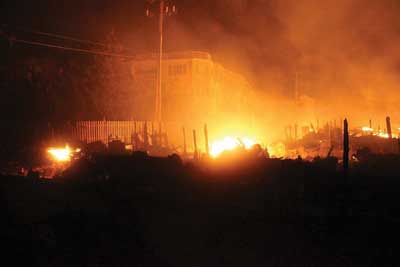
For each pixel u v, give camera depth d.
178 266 11.36
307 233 13.67
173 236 13.45
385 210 16.02
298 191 18.61
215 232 13.77
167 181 20.72
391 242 12.89
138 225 14.22
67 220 13.97
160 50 42.62
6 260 11.11
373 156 27.38
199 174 22.06
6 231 12.50
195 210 16.19
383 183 20.47
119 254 12.02
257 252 12.26
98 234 13.17
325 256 11.95
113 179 20.69
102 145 31.80
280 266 11.32
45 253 11.69
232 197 18.20
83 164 23.19
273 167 23.23
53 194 17.52
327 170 22.69
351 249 12.40
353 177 21.25
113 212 15.30
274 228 14.14
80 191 18.69
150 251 12.30
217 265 11.41
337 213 15.38
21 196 16.50
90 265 11.24
